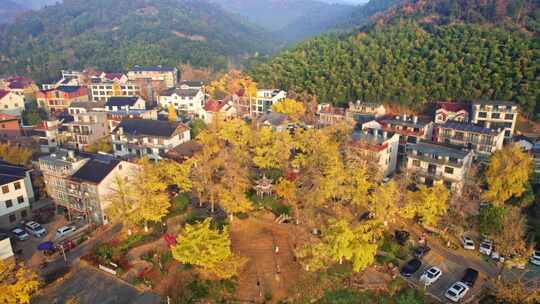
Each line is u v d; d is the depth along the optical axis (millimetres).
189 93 141125
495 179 65875
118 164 65688
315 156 75062
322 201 62125
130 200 59250
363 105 116625
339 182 63062
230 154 78625
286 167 79688
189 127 102875
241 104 141500
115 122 105625
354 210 65438
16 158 83562
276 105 120250
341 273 50219
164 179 67938
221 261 47625
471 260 55125
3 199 64312
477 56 122250
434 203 57812
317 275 49438
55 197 72875
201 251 46000
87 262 53938
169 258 52500
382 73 130750
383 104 124000
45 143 103000
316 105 124750
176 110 137875
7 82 178625
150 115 114188
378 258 53438
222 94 157500
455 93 116750
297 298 46844
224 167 72625
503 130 88812
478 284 49938
